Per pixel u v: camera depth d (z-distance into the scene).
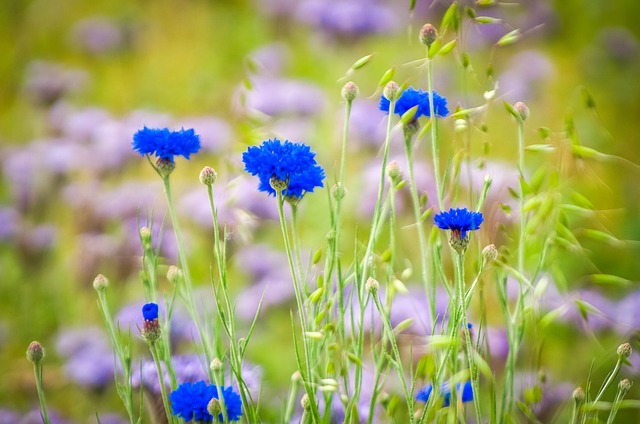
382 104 1.17
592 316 1.46
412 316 1.35
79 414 1.50
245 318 1.58
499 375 1.37
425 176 1.65
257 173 1.10
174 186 1.99
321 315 1.14
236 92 1.93
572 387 1.36
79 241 1.74
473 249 1.26
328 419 1.13
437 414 1.15
